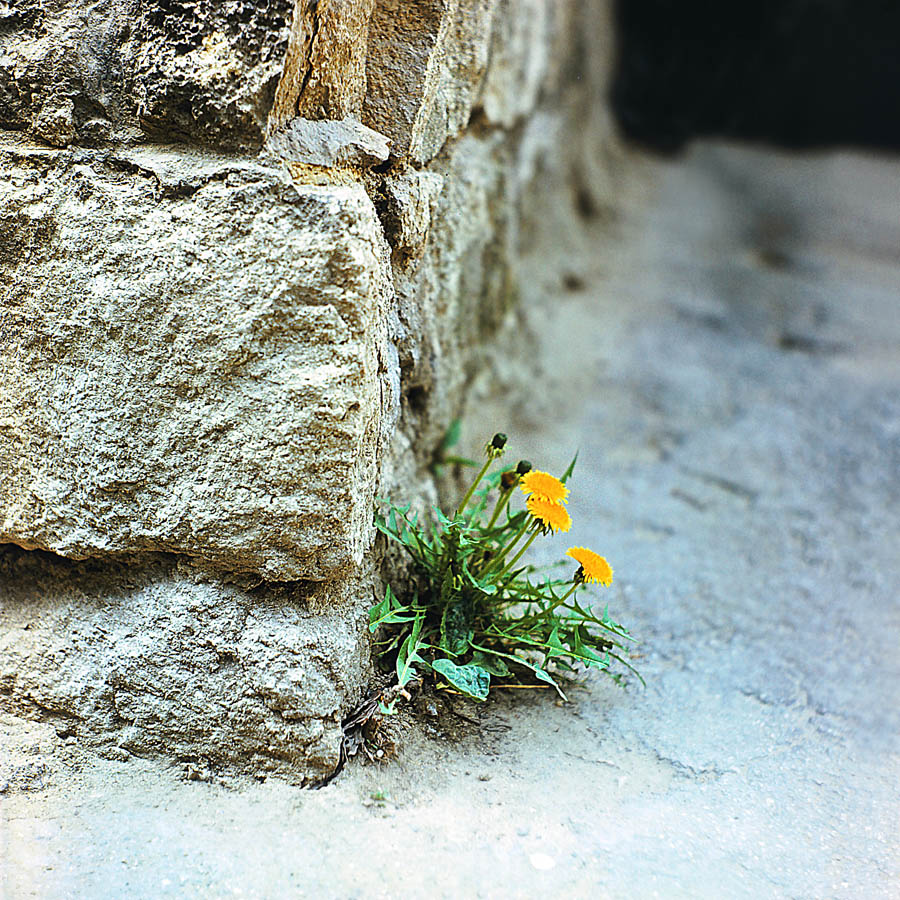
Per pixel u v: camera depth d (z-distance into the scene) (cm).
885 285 259
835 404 185
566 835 107
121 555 110
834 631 134
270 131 105
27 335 108
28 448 109
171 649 109
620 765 114
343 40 108
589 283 223
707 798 112
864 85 394
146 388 106
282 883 102
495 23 139
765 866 106
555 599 119
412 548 119
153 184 105
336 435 104
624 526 149
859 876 106
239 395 105
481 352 157
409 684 116
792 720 121
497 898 102
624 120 329
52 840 105
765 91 386
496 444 119
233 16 103
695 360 198
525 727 116
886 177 373
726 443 169
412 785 110
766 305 234
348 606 112
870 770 116
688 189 310
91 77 105
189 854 104
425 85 114
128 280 105
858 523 154
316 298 103
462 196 139
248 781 109
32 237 107
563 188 217
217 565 109
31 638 112
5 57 107
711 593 139
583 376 183
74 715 111
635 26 322
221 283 104
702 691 124
